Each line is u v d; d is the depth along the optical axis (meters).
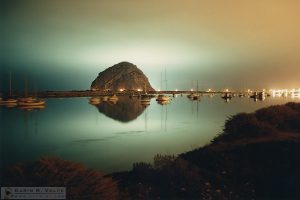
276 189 14.36
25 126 66.44
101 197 11.73
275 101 134.38
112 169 24.80
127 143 40.81
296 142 20.02
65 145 41.78
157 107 114.69
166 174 16.64
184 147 34.34
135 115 86.38
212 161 19.11
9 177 11.34
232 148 21.02
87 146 40.25
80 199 11.21
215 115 78.06
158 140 42.03
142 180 16.67
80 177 11.96
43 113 95.50
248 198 13.69
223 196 13.83
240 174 16.64
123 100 158.00
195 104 127.62
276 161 17.48
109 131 55.44
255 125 25.56
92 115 88.56
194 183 15.34
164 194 14.38
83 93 186.50
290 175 15.34
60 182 11.40
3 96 137.25
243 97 187.62
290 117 28.89
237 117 28.28
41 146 41.72
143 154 31.56
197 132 48.09
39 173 11.62
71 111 102.25
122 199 13.03
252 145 20.62
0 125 68.50
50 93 178.62
